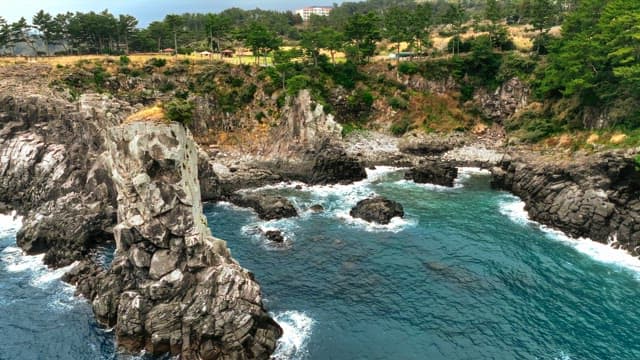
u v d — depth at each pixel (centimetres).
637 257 6344
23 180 8319
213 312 4394
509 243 6925
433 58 15188
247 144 11856
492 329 4878
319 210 8462
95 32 15625
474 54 14138
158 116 4800
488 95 13862
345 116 13550
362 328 4947
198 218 4844
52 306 5366
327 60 14412
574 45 9750
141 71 12888
